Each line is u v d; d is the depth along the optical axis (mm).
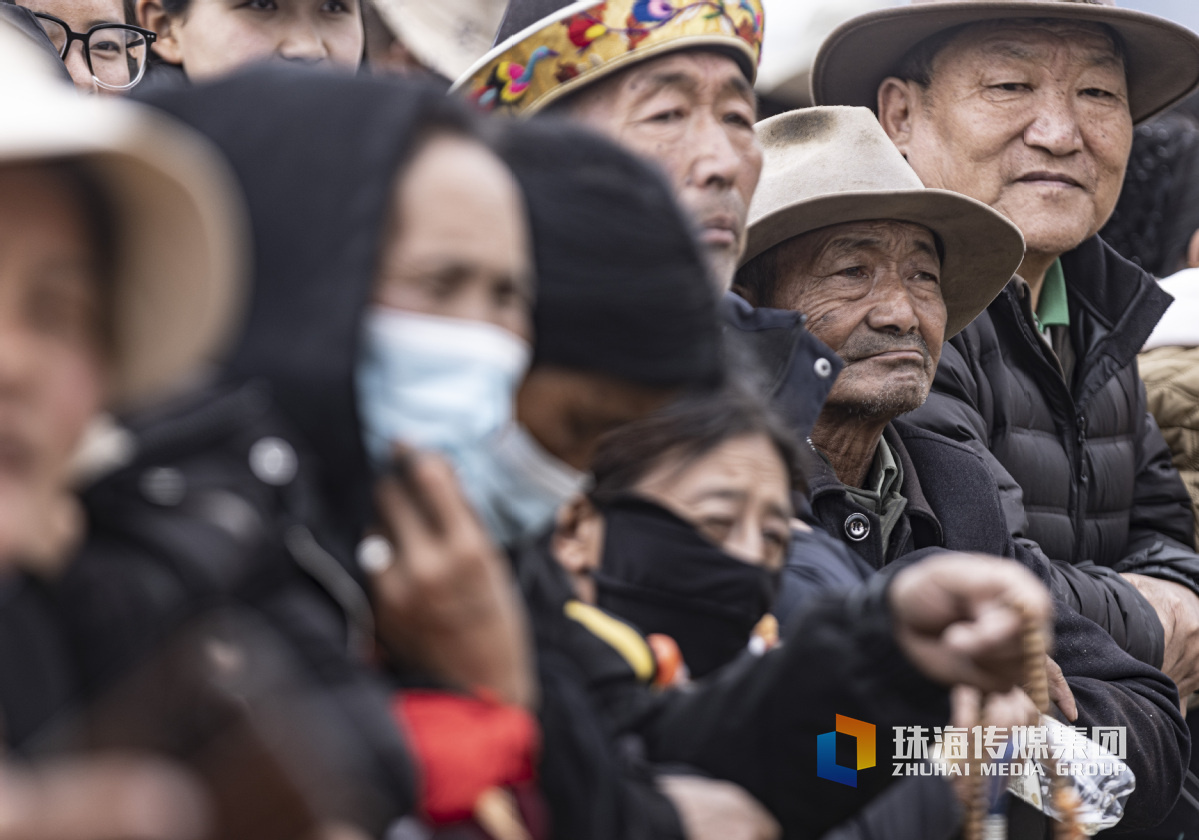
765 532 4883
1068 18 10617
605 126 6418
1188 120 14805
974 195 10664
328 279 3215
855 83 11172
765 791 4070
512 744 3266
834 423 8047
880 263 8148
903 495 8273
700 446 4777
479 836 3197
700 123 6418
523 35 6398
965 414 9492
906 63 10961
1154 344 12523
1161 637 10148
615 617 4703
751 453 4828
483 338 3348
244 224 3268
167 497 2635
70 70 8281
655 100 6395
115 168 2191
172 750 2113
